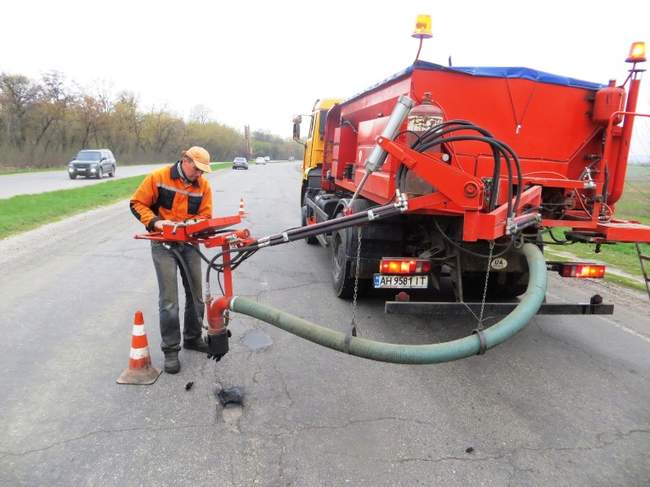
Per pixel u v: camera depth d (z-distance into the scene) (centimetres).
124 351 425
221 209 1525
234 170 4834
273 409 342
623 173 466
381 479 272
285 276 703
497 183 371
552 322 553
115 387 363
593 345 486
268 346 449
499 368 426
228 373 393
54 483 259
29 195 1562
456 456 296
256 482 266
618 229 434
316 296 610
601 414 352
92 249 839
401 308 402
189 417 327
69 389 357
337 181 751
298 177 3891
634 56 436
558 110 457
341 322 521
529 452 303
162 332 387
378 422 331
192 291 407
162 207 392
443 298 504
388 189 458
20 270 685
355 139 712
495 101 443
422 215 462
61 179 2631
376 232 526
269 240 356
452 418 340
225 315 365
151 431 309
